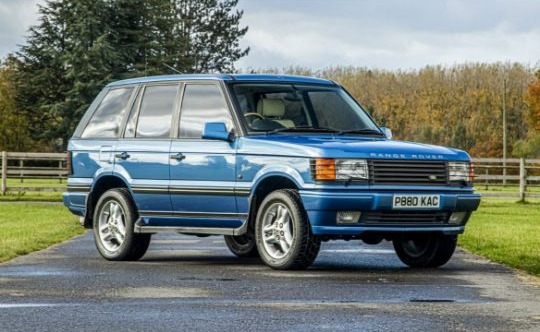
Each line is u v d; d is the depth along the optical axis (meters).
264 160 11.49
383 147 11.36
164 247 15.06
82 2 69.81
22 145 83.62
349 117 12.52
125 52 71.19
